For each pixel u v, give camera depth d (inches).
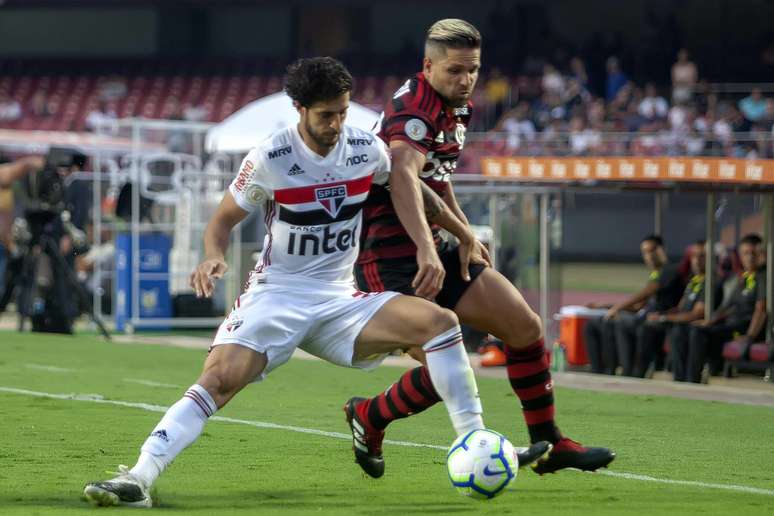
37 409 1264.8
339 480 847.7
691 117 3848.4
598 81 4650.6
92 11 5585.6
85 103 5251.0
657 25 4778.5
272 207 746.8
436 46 793.6
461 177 1951.3
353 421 837.2
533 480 860.0
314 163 730.8
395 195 767.7
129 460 926.4
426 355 741.3
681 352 1743.4
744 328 1775.3
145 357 1937.7
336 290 754.2
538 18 5017.2
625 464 954.1
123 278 2508.6
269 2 5088.6
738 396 1553.9
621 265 3873.0
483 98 4461.1
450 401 747.4
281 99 2566.4
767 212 1841.8
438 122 796.6
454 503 752.3
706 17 4847.4
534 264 1929.1
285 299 740.0
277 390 1509.6
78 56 5605.3
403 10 5305.1
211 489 801.6
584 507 742.5
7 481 822.5
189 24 5526.6
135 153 2506.2
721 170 1766.7
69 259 2405.3
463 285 805.2
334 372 1764.3
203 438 1061.8
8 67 5526.6
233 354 732.0
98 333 2448.3
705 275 1812.3
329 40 5393.7
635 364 1795.0
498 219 1968.5
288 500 759.7
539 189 1905.8
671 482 861.8
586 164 1851.6
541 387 820.0
